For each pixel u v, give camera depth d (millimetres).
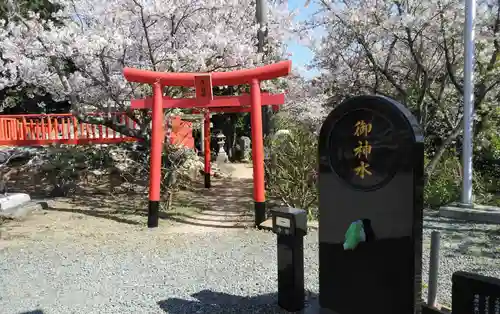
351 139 2527
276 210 3365
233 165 15680
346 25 7715
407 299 2285
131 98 8398
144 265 4543
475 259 4410
